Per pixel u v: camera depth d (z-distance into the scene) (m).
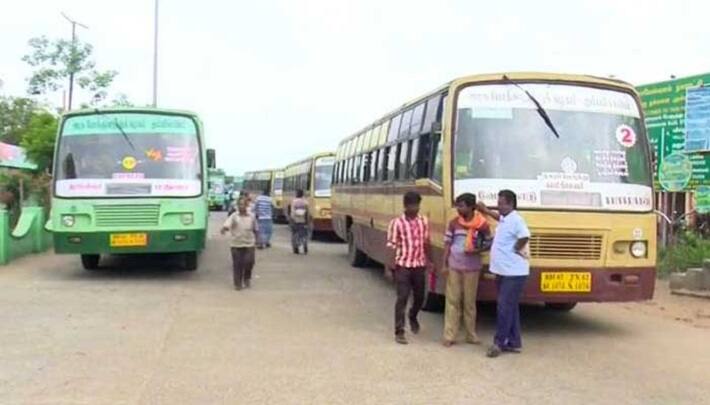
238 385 7.27
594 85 10.21
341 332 9.97
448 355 8.73
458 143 9.90
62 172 14.70
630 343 9.56
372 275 16.47
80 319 10.60
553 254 9.46
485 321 11.01
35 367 7.86
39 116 33.62
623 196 9.73
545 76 10.16
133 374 7.62
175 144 15.18
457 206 9.24
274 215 44.06
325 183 27.61
